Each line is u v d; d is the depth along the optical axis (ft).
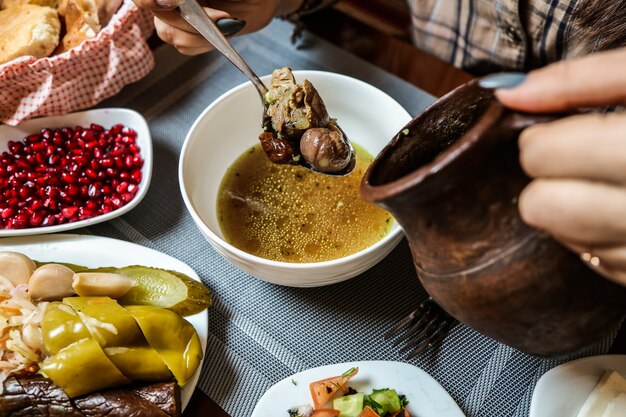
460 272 0.92
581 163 0.76
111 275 1.30
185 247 1.47
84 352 1.16
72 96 1.66
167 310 1.25
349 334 1.33
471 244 0.90
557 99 0.79
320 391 1.19
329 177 1.53
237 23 1.45
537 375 1.25
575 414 1.16
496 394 1.24
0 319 1.26
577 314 0.92
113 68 1.67
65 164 1.60
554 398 1.16
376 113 1.52
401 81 1.73
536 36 1.77
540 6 1.69
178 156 1.65
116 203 1.51
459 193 0.86
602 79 0.76
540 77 0.80
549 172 0.80
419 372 1.23
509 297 0.91
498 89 0.83
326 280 1.27
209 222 1.44
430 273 0.97
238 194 1.51
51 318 1.22
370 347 1.31
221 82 1.79
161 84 1.79
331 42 1.84
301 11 1.85
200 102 1.75
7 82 1.59
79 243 1.42
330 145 1.27
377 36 1.84
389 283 1.40
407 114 1.46
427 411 1.19
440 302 1.01
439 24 1.96
